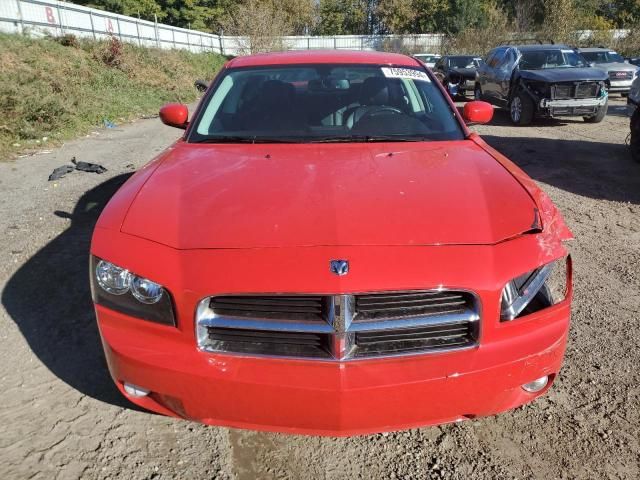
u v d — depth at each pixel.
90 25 22.72
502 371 1.99
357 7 52.69
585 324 3.38
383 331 1.93
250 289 1.89
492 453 2.32
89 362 2.88
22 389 2.65
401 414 1.95
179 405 2.01
